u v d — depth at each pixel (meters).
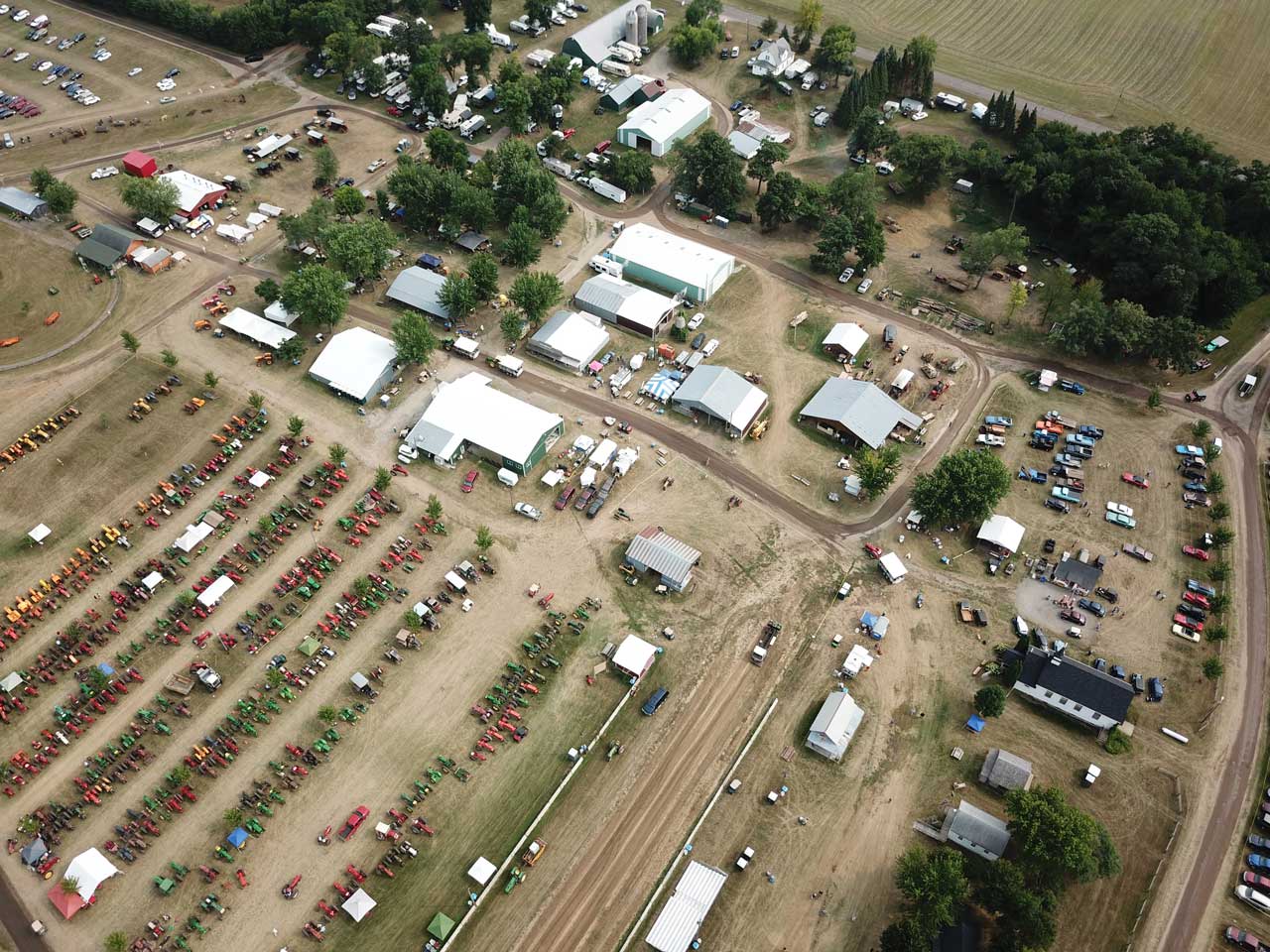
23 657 117.75
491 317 167.25
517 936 95.94
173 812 104.12
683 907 95.81
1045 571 128.12
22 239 179.12
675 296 173.12
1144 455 144.25
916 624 122.56
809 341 164.50
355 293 172.12
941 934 93.12
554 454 143.50
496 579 126.94
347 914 96.94
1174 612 123.56
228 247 181.25
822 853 101.44
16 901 98.12
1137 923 96.06
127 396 149.88
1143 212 173.88
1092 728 111.94
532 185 181.12
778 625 122.00
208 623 121.69
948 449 145.62
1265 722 112.31
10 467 138.50
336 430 146.50
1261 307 170.50
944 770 108.06
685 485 139.75
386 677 116.12
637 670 114.69
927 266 181.25
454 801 105.50
